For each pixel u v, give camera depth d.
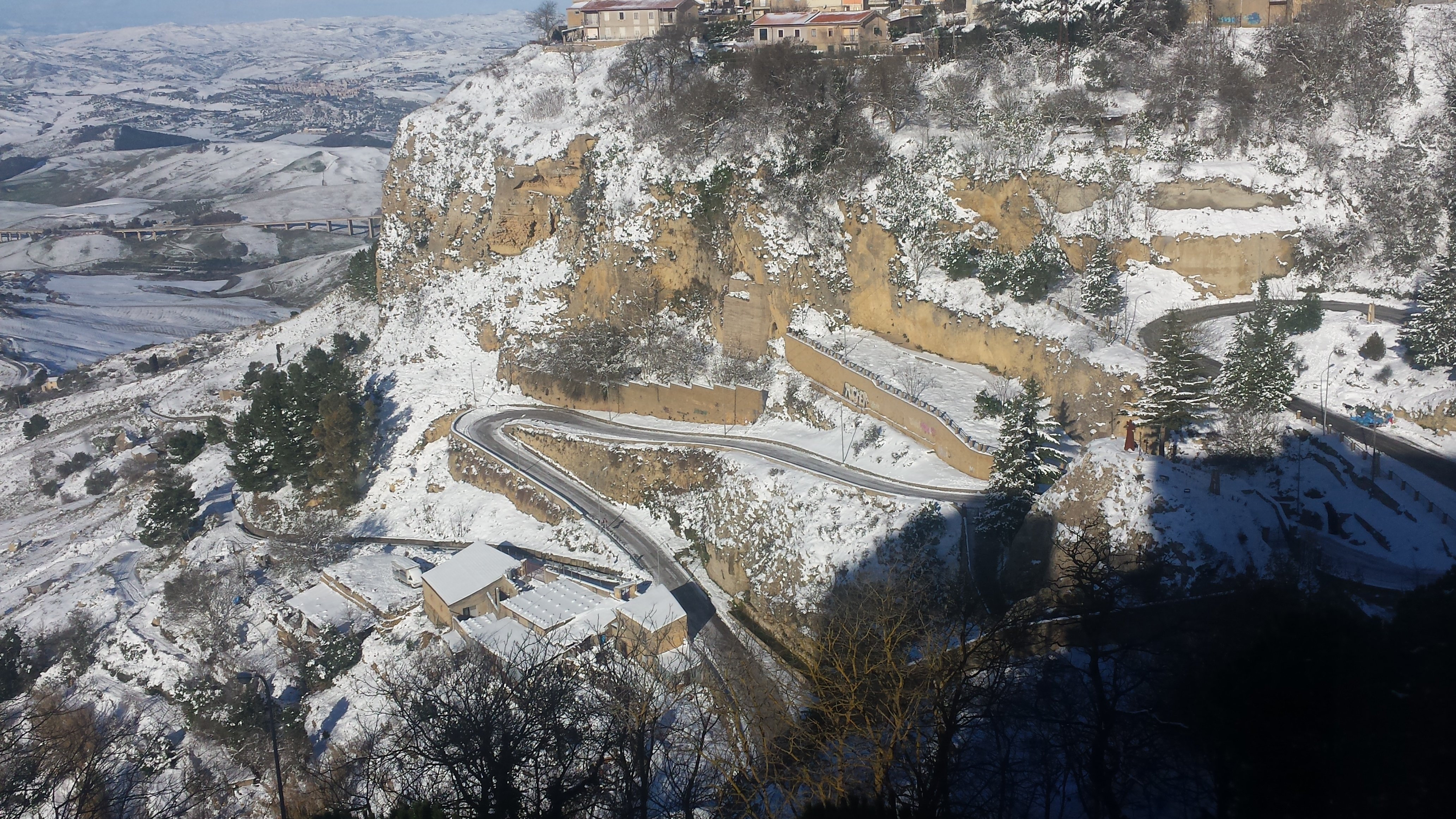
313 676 63.12
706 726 32.72
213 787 56.84
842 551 57.47
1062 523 50.28
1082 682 39.84
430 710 33.78
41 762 47.66
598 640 54.06
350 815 29.89
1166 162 73.00
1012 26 86.06
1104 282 66.00
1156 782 34.09
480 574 64.38
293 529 82.12
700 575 66.75
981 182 75.56
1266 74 78.56
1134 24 83.94
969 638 46.97
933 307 73.75
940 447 63.41
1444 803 21.72
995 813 34.16
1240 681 26.22
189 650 69.62
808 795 29.34
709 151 86.50
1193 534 46.34
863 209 78.62
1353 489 49.84
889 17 108.44
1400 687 23.73
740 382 78.75
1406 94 76.62
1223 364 57.97
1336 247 70.31
